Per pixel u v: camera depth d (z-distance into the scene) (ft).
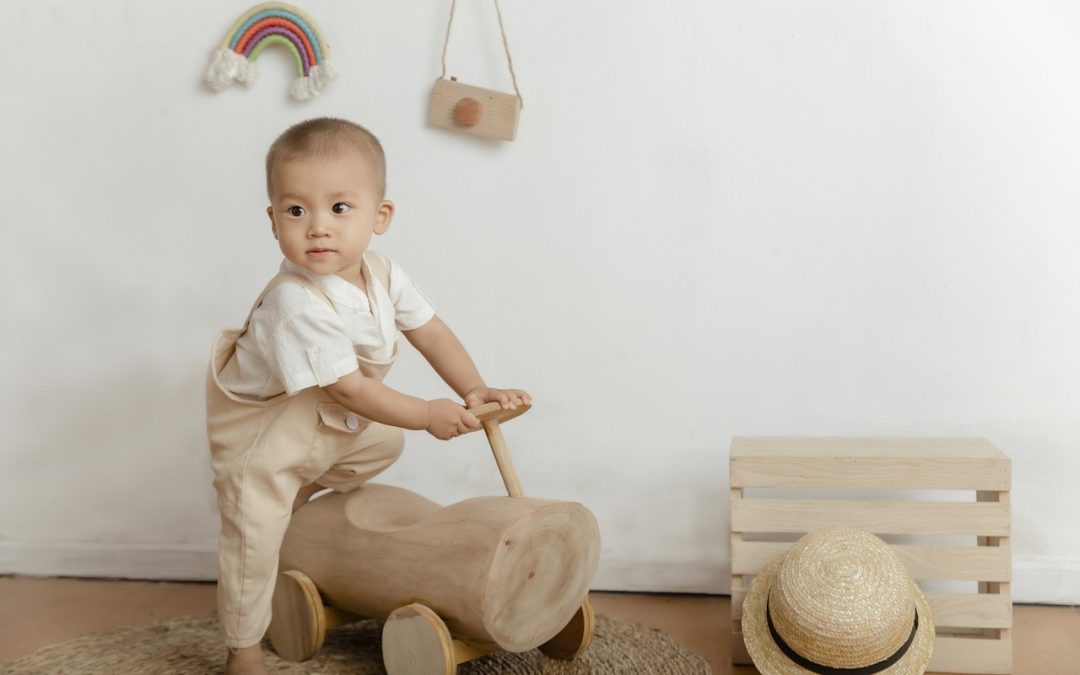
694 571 6.55
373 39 6.61
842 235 6.31
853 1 6.21
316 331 4.74
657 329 6.50
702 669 5.27
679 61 6.37
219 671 5.29
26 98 6.92
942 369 6.27
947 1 6.12
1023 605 6.25
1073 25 6.02
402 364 6.76
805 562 4.90
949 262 6.22
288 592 5.46
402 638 4.92
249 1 6.72
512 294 6.61
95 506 7.05
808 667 4.84
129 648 5.61
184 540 6.98
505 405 5.07
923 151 6.20
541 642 4.92
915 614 4.97
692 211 6.42
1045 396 6.18
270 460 5.00
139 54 6.82
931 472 5.33
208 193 6.81
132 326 6.95
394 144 6.64
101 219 6.91
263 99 6.73
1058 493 6.20
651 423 6.55
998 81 6.11
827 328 6.35
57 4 6.86
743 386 6.46
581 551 5.01
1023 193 6.13
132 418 6.98
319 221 4.70
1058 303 6.14
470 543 4.75
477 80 6.56
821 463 5.41
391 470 6.81
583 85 6.46
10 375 7.06
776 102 6.31
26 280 7.00
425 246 6.66
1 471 7.09
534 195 6.55
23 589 6.81
